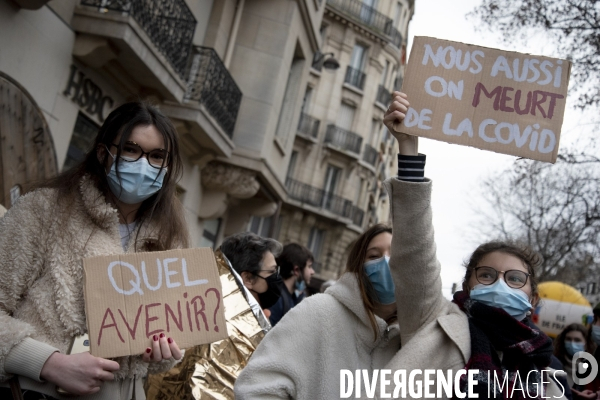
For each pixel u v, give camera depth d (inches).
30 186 111.0
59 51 354.6
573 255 642.8
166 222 117.3
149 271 107.5
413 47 117.7
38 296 101.6
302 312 113.3
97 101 402.0
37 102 342.0
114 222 108.5
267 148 586.2
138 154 110.0
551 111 114.7
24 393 99.3
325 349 110.7
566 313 564.4
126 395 109.3
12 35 314.2
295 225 1368.1
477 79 116.1
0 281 100.9
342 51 1393.9
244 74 578.9
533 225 660.1
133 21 367.6
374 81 1440.7
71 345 102.3
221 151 534.6
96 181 109.0
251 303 154.6
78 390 96.7
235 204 645.3
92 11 363.6
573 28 390.3
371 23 1417.3
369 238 118.7
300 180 1363.2
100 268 103.7
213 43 533.3
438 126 114.2
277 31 589.3
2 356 95.9
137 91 433.4
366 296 114.3
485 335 107.3
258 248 194.5
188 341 107.5
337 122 1403.8
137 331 104.4
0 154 294.0
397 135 115.6
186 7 450.0
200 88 482.3
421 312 110.3
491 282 113.6
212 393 140.9
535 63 116.3
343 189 1412.4
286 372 109.3
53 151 333.7
